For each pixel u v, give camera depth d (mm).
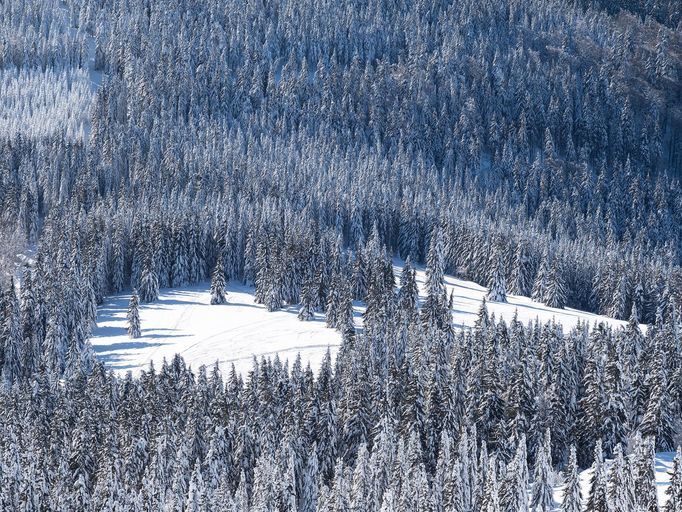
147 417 174375
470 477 151375
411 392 176375
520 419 175500
